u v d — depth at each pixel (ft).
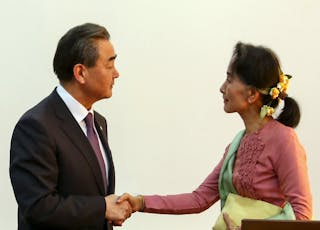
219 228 7.86
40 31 11.88
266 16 12.65
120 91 12.18
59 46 7.85
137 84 12.23
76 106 7.84
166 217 12.30
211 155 12.52
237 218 7.66
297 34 12.76
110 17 12.09
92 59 7.72
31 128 7.40
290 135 7.57
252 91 7.80
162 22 12.28
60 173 7.52
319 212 12.76
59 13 11.93
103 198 7.65
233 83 7.86
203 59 12.46
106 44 7.86
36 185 7.27
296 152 7.47
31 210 7.23
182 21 12.35
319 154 12.82
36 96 11.87
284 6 12.70
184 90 12.41
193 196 8.82
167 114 12.35
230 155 8.05
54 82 11.94
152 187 12.30
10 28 11.80
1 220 11.71
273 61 7.80
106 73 7.81
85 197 7.55
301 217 7.18
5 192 11.72
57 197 7.36
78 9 11.98
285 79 7.88
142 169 12.26
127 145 12.21
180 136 12.41
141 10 12.21
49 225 7.30
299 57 12.79
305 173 7.45
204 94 12.48
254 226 6.11
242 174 7.75
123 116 12.20
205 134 12.50
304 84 12.79
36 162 7.31
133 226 12.21
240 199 7.82
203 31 12.44
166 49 12.32
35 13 11.87
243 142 7.96
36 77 11.87
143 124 12.27
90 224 7.50
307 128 12.77
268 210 7.56
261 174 7.61
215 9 12.46
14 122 11.79
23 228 7.67
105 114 12.14
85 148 7.68
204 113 12.49
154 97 12.30
